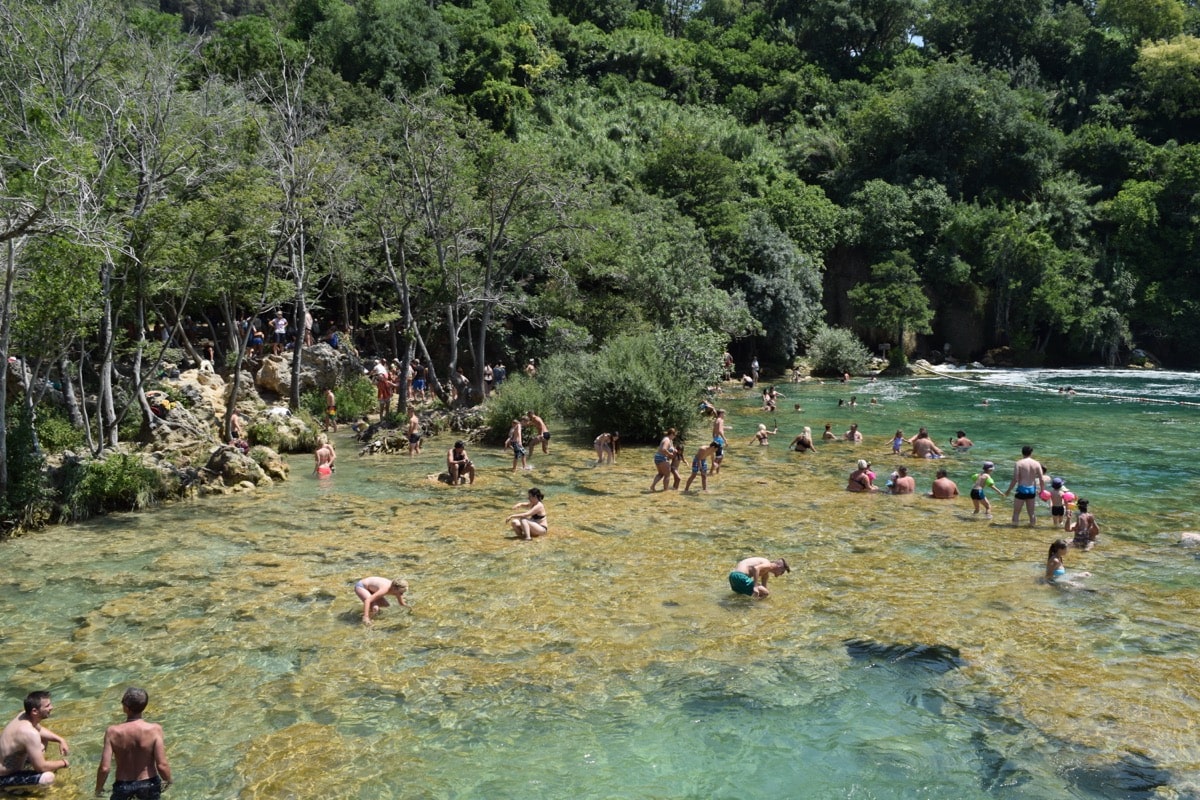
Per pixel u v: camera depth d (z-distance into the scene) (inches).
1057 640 449.7
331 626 485.4
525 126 2432.3
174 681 416.8
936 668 418.9
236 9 3309.5
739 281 2154.3
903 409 1499.8
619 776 330.6
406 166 1389.0
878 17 3469.5
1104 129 2797.7
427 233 1445.6
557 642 455.8
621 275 1708.9
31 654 452.8
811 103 3085.6
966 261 2504.9
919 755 342.6
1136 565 578.9
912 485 825.5
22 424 751.7
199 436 1032.2
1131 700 380.5
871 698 390.3
